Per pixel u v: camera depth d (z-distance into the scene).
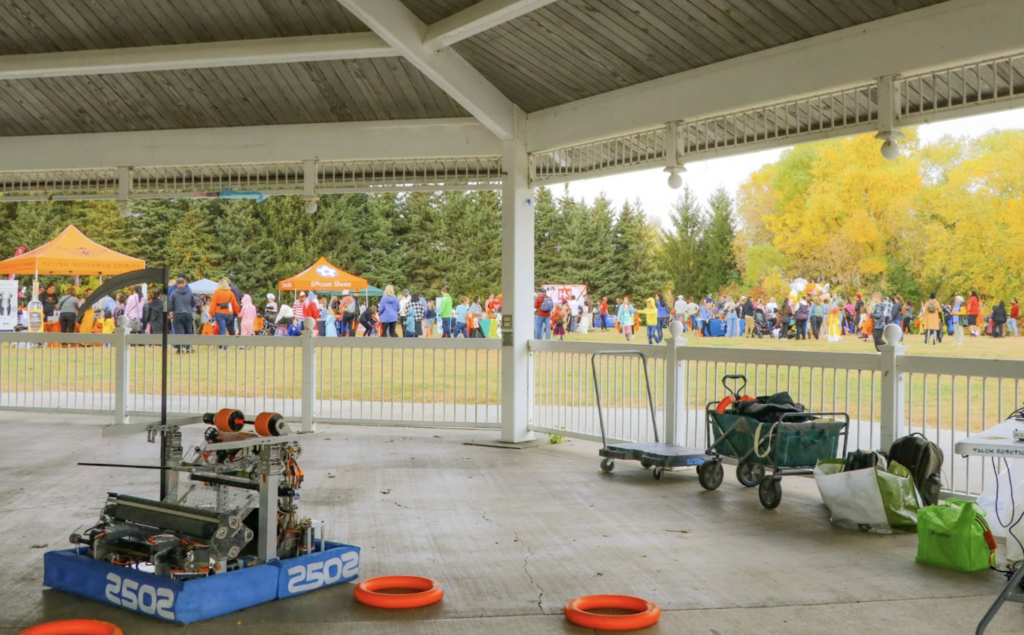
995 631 3.66
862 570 4.60
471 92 8.52
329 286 24.34
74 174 10.55
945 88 5.79
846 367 6.36
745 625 3.74
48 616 3.86
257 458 4.29
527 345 9.43
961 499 5.67
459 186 9.49
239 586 3.90
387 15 7.46
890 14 5.90
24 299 28.11
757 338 32.12
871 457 5.74
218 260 39.09
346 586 4.29
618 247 46.38
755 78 6.82
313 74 9.14
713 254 45.16
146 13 8.20
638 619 3.67
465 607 3.98
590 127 8.38
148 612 3.82
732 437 6.62
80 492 6.58
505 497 6.54
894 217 37.84
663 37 7.06
